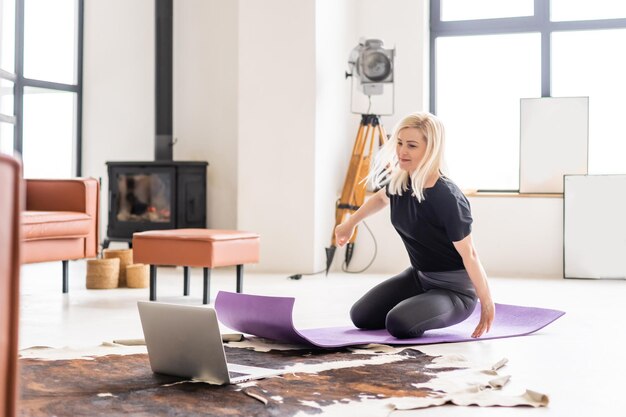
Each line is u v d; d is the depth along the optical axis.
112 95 7.59
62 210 5.02
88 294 4.85
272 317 2.97
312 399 2.20
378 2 6.87
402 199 3.31
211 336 2.33
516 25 6.92
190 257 4.46
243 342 3.11
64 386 2.33
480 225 6.55
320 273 6.35
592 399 2.28
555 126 6.58
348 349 3.00
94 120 7.63
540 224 6.43
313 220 6.31
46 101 7.43
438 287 3.39
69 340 3.22
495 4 7.02
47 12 7.43
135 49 7.53
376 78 6.36
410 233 3.32
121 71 7.57
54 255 4.75
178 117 7.37
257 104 6.43
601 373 2.65
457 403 2.17
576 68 6.84
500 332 3.43
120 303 4.44
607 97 6.78
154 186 7.07
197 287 5.27
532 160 6.61
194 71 7.32
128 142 7.55
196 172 7.01
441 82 7.13
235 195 7.20
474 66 7.05
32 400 2.16
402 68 6.80
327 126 6.52
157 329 2.46
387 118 6.84
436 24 7.10
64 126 7.57
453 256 3.30
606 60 6.78
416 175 3.16
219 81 7.25
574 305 4.52
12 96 7.05
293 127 6.34
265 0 6.38
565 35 6.86
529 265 6.46
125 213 7.14
